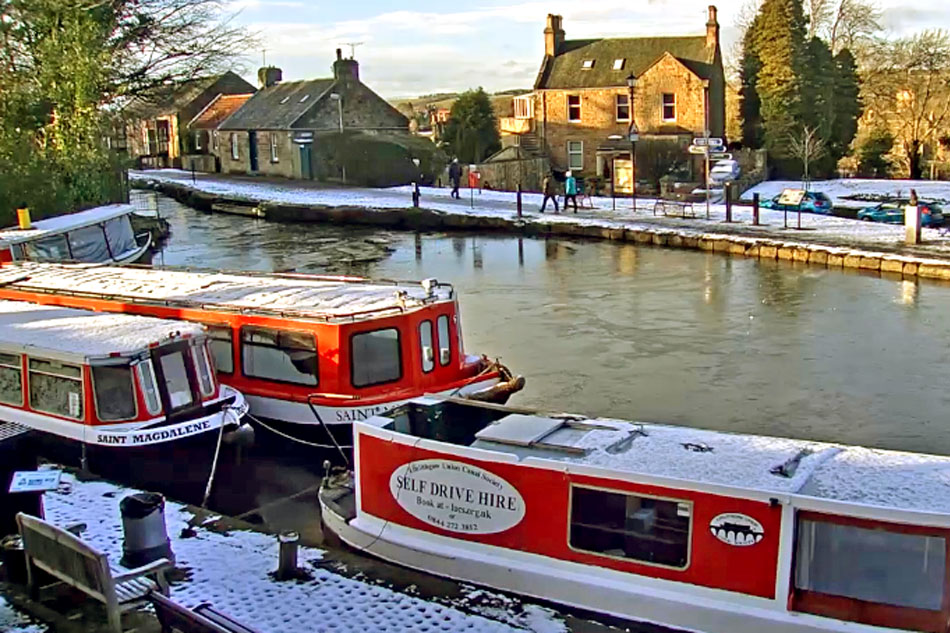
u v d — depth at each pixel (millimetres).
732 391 18359
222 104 75875
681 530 8742
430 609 8727
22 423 14195
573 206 42344
